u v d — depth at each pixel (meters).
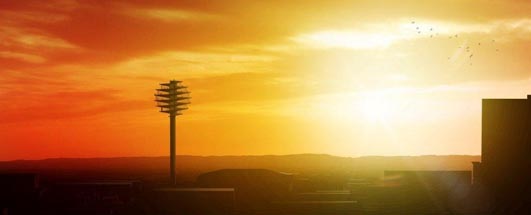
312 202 84.00
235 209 81.44
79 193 90.38
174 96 107.12
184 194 81.69
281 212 82.31
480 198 82.62
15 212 81.94
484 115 82.12
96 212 81.06
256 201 91.12
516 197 79.81
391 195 90.12
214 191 81.62
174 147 107.31
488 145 82.00
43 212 81.62
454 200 87.62
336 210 83.25
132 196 89.12
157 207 81.50
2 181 89.56
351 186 97.88
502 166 81.06
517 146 80.38
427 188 90.38
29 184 89.75
